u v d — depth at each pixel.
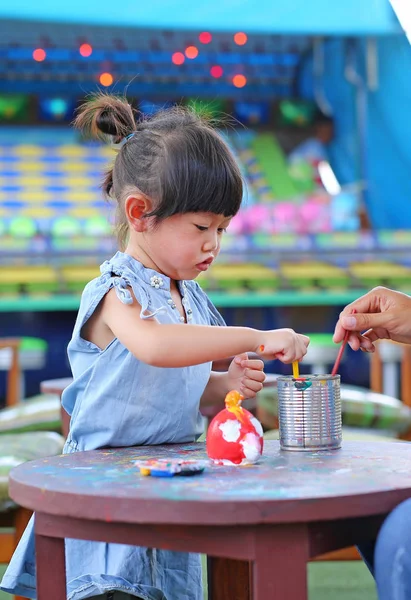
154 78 7.69
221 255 5.73
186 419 1.29
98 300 1.21
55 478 0.95
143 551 1.19
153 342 1.11
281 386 1.15
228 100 7.90
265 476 0.94
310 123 7.99
